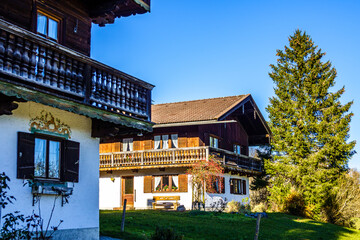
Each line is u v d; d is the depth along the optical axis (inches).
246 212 1080.2
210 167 1122.7
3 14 467.2
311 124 1553.9
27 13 496.4
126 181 1306.6
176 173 1222.9
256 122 1492.4
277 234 846.5
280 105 1619.1
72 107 476.4
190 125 1237.1
